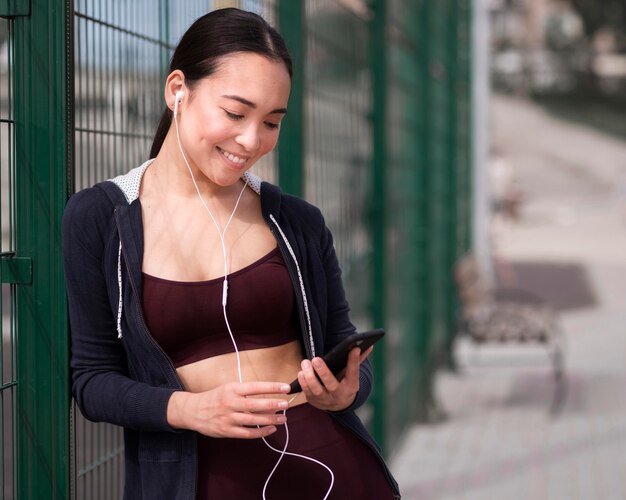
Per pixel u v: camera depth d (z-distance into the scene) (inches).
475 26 486.3
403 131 318.0
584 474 277.3
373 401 252.7
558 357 366.3
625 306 628.4
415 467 283.4
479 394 380.8
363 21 245.4
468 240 587.5
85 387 85.7
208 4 132.3
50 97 93.5
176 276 85.9
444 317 458.0
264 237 90.5
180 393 83.0
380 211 252.4
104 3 103.3
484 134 486.6
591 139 1876.2
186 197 89.0
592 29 2203.5
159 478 86.1
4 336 96.0
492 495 258.1
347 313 99.1
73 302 86.9
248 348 88.3
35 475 95.4
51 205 94.0
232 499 86.6
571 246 1005.8
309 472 89.4
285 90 84.9
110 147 105.9
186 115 85.9
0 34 96.0
